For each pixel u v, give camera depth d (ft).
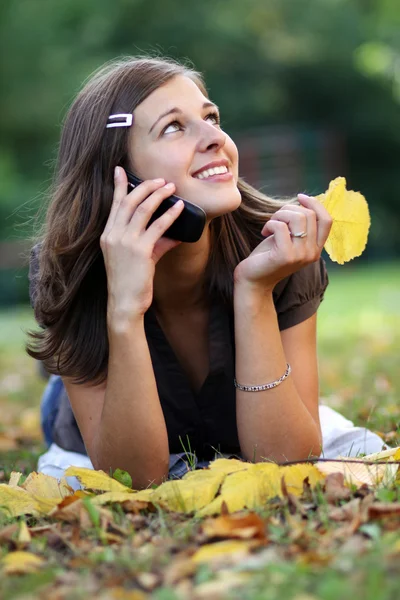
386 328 31.53
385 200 90.07
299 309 10.27
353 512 7.55
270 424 9.58
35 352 10.11
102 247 9.27
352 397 16.81
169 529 7.79
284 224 9.20
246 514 7.79
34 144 79.30
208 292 9.95
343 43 86.12
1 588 6.61
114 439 9.46
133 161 9.38
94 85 9.71
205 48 83.10
